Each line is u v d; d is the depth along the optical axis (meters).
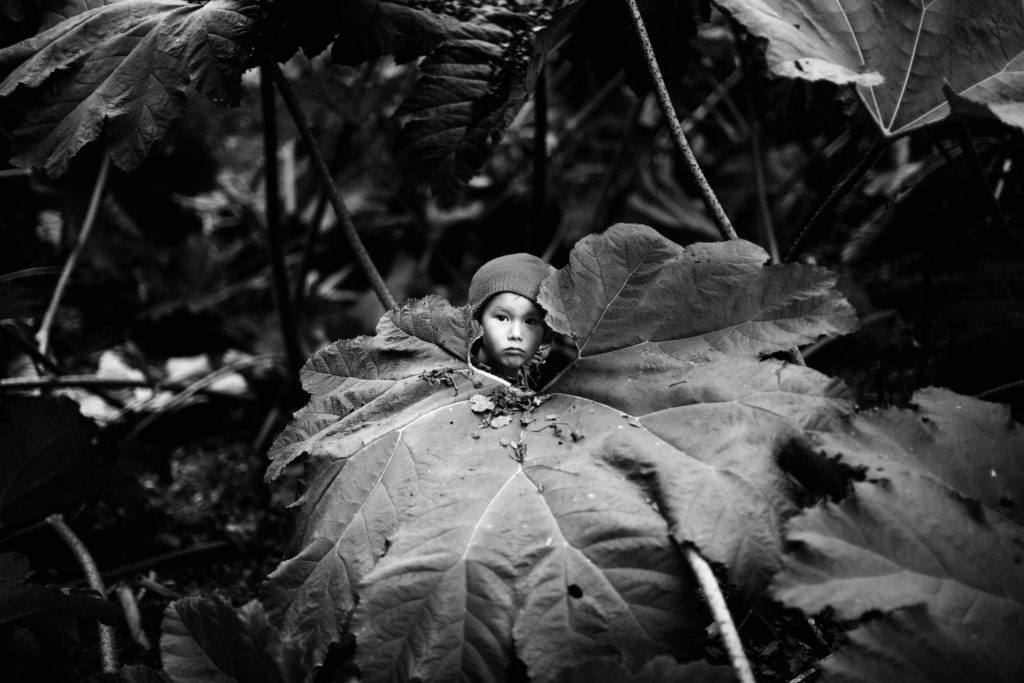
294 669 1.28
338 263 4.45
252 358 3.62
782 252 3.14
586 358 1.46
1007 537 1.22
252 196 4.66
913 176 2.53
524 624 1.18
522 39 1.85
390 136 3.65
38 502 2.20
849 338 2.38
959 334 1.87
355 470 1.42
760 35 1.49
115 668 1.73
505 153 4.11
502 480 1.34
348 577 1.33
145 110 1.68
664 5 2.14
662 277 1.44
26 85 1.71
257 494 3.00
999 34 1.57
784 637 1.72
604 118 4.31
